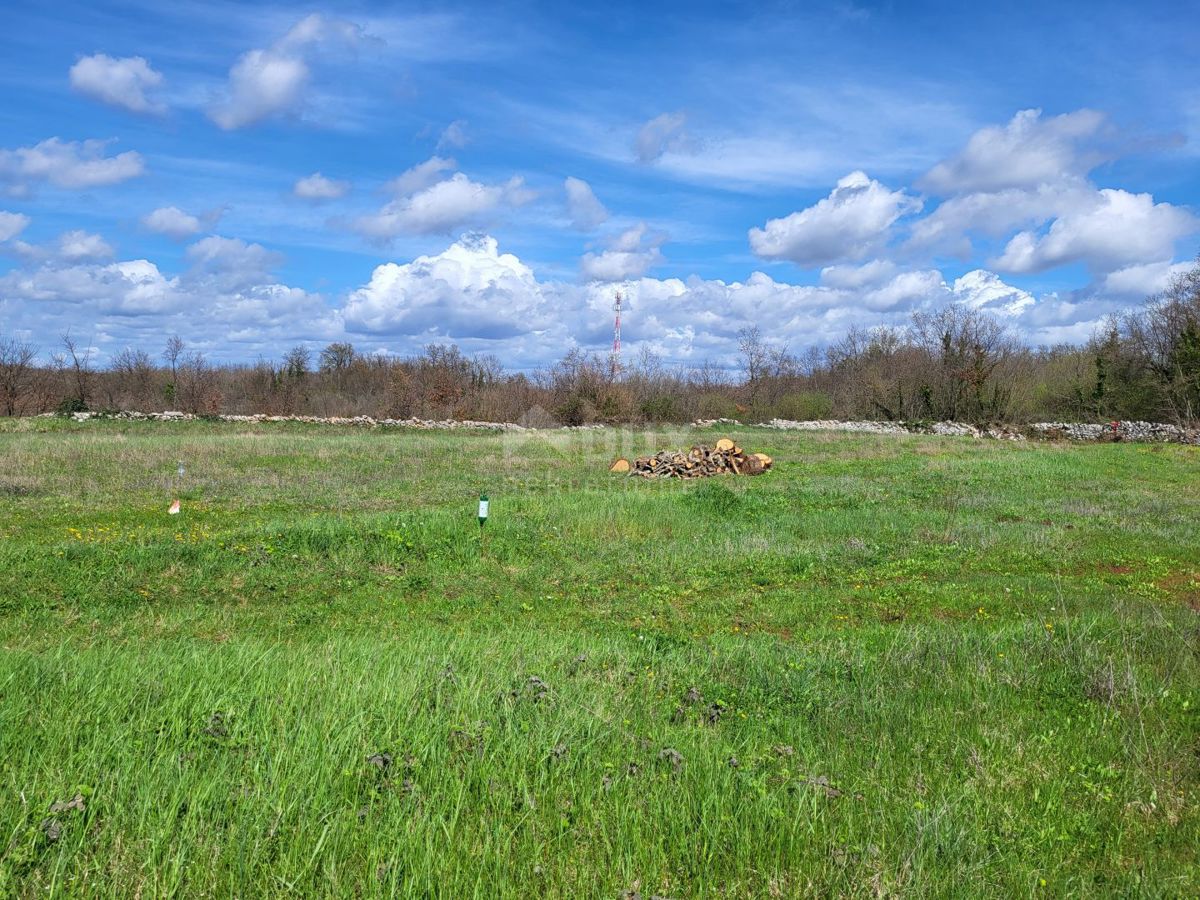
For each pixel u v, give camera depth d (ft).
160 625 29.73
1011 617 32.22
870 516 53.26
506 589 36.58
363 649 23.97
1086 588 37.22
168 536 43.80
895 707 20.56
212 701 17.54
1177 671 23.52
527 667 22.49
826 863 13.56
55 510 51.70
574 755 16.24
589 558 41.83
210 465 74.18
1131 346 151.43
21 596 31.48
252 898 11.89
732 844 13.87
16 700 16.83
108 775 14.06
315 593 34.58
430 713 17.63
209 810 13.48
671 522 49.32
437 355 159.84
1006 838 14.70
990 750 18.38
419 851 12.78
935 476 79.25
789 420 156.04
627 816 14.25
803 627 31.45
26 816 12.66
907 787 16.60
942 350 159.63
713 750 17.04
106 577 34.14
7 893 11.44
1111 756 18.24
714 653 25.25
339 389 168.04
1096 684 22.03
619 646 26.32
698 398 162.91
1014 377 156.56
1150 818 15.72
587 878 12.86
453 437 112.68
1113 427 137.80
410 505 58.54
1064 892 13.21
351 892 12.06
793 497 62.44
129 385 155.02
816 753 17.92
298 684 19.16
